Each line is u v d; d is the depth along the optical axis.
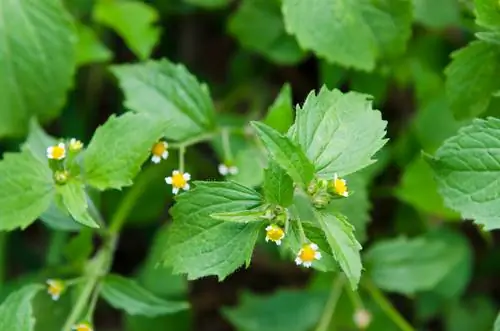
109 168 0.37
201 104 0.41
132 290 0.39
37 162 0.38
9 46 0.42
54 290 0.39
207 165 0.47
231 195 0.35
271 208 0.35
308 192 0.35
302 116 0.35
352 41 0.42
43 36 0.43
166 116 0.41
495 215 0.36
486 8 0.38
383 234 0.48
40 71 0.43
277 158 0.34
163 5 0.50
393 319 0.44
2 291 0.45
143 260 0.50
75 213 0.37
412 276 0.43
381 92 0.45
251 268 0.50
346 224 0.34
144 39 0.46
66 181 0.37
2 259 0.46
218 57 0.52
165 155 0.38
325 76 0.46
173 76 0.41
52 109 0.44
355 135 0.35
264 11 0.47
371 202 0.48
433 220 0.46
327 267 0.35
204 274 0.35
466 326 0.47
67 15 0.42
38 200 0.37
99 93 0.50
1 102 0.43
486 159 0.36
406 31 0.42
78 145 0.37
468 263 0.46
